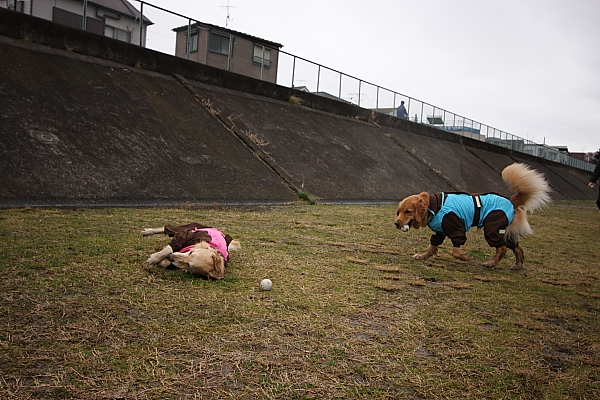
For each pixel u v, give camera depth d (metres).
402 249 6.95
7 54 10.34
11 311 3.08
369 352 2.98
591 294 5.23
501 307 4.32
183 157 10.93
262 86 17.94
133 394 2.23
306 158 14.91
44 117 9.36
